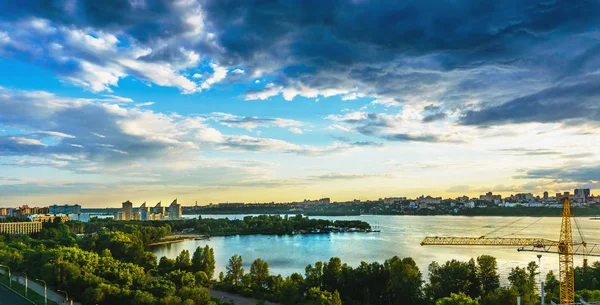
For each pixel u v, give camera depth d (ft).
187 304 618.44
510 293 628.69
